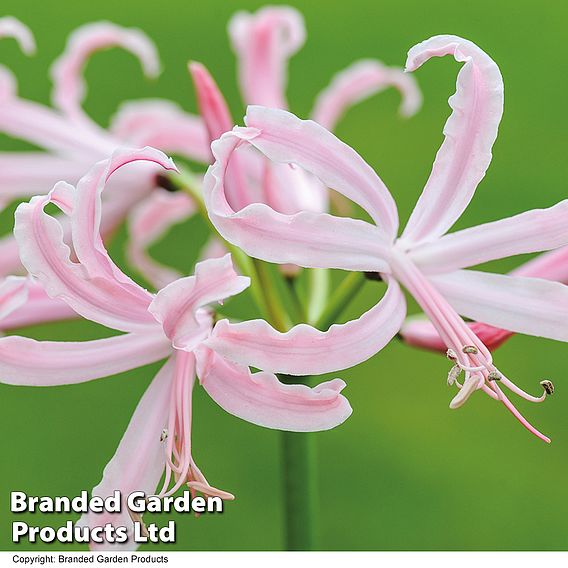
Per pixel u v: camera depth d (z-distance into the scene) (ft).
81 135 2.55
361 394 3.37
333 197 2.54
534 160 3.76
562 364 3.34
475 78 2.24
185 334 2.20
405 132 3.85
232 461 3.27
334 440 3.32
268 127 2.20
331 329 2.21
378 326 2.23
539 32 4.12
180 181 2.49
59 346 2.25
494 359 3.36
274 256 2.20
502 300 2.27
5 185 2.52
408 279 2.26
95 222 2.19
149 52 2.63
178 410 2.25
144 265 2.74
